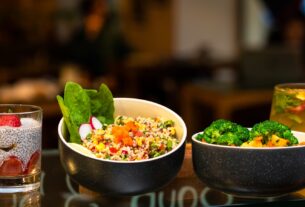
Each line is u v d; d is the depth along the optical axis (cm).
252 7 754
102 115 124
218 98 370
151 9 750
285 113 128
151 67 573
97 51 558
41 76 552
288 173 104
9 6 686
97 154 107
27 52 677
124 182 104
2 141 111
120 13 732
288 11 738
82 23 627
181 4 754
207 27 762
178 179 123
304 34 704
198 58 660
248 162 104
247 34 759
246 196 108
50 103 309
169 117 120
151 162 104
